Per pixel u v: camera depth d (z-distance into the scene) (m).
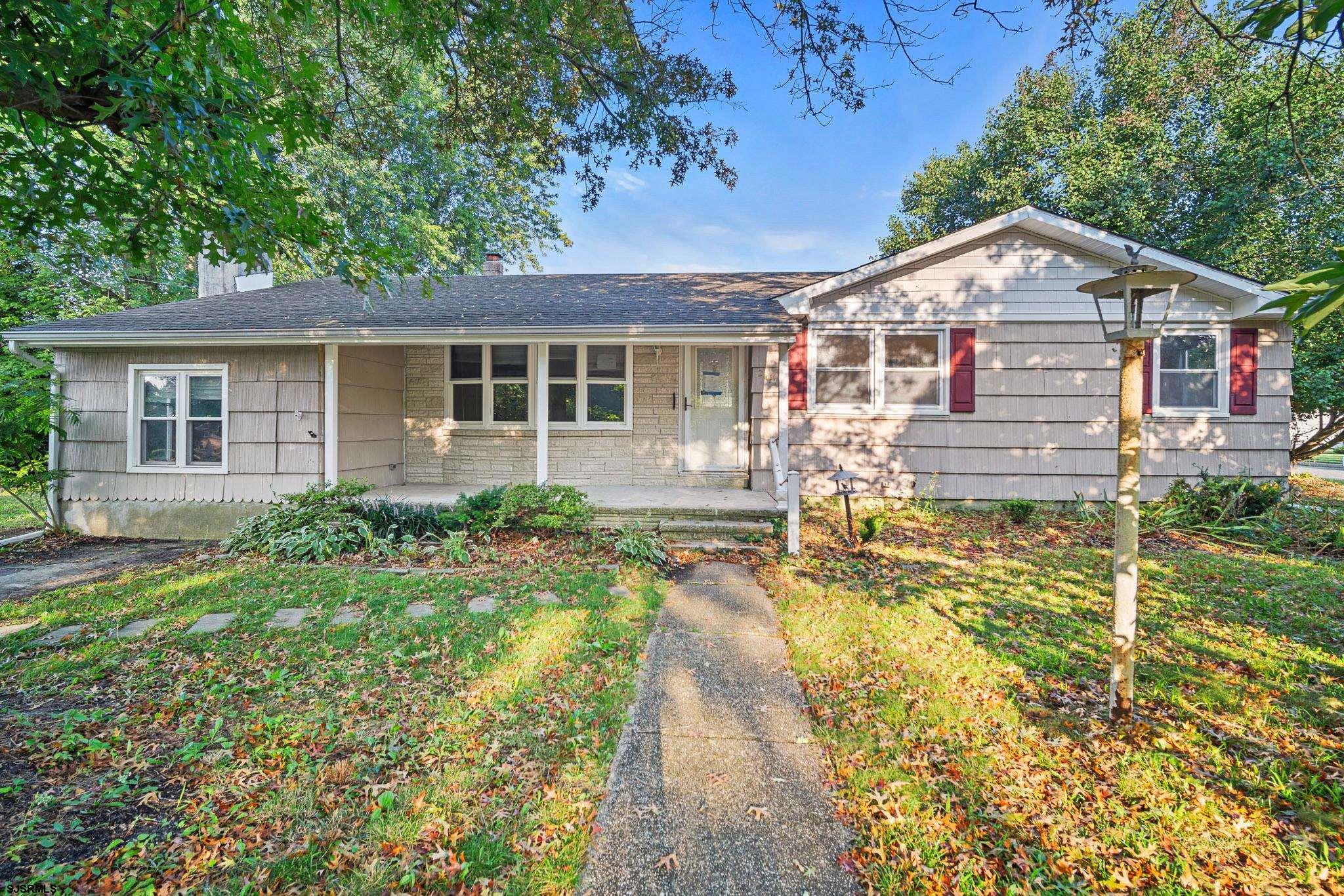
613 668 3.62
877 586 5.25
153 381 8.05
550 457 9.25
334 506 6.90
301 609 4.69
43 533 7.98
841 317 8.51
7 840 2.16
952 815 2.34
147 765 2.64
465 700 3.23
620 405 9.23
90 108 3.12
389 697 3.26
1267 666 3.58
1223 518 7.11
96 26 2.90
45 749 2.75
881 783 2.54
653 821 2.31
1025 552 6.43
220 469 7.94
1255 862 2.09
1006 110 17.91
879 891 1.99
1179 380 8.26
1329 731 2.89
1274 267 12.79
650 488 8.92
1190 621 4.32
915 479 8.51
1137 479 3.00
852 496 8.55
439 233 17.58
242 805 2.38
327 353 7.62
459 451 9.48
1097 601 4.81
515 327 7.27
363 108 6.73
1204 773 2.58
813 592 5.09
